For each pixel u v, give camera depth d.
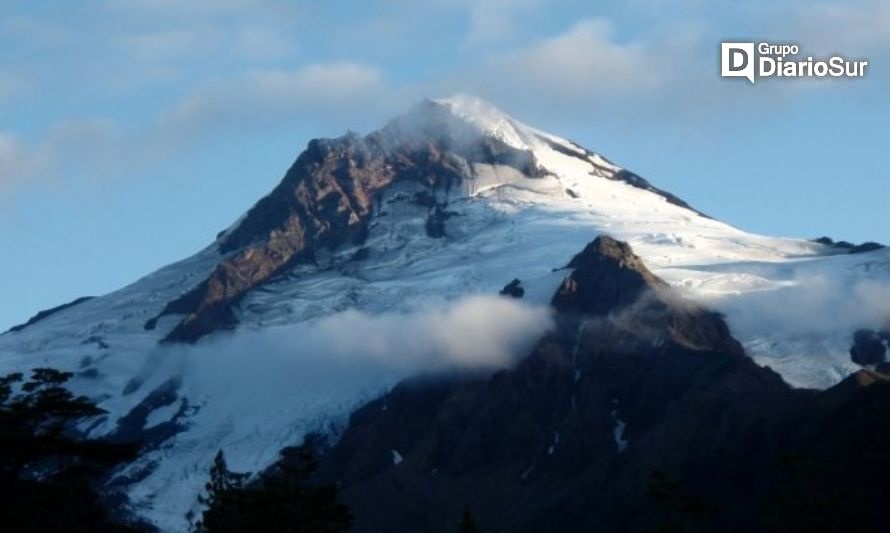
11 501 177.00
